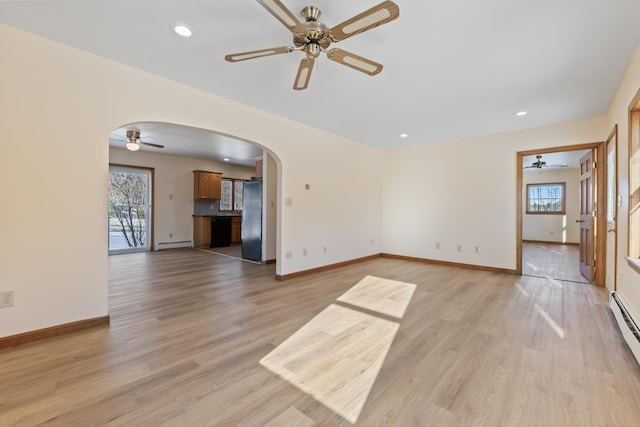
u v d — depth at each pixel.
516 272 4.62
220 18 2.02
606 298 3.38
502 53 2.39
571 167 8.37
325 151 4.87
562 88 3.05
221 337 2.38
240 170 8.96
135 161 6.74
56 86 2.33
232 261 5.73
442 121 4.21
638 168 2.55
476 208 5.03
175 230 7.46
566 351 2.15
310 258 4.64
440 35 2.15
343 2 1.83
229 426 1.42
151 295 3.49
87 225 2.49
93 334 2.41
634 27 2.03
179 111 3.01
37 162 2.26
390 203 6.15
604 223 3.86
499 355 2.10
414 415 1.50
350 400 1.62
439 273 4.70
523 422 1.44
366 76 2.81
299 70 2.19
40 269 2.29
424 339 2.36
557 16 1.93
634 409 1.52
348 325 2.64
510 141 4.69
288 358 2.06
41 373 1.84
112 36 2.24
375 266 5.25
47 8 1.93
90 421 1.43
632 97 2.50
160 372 1.87
